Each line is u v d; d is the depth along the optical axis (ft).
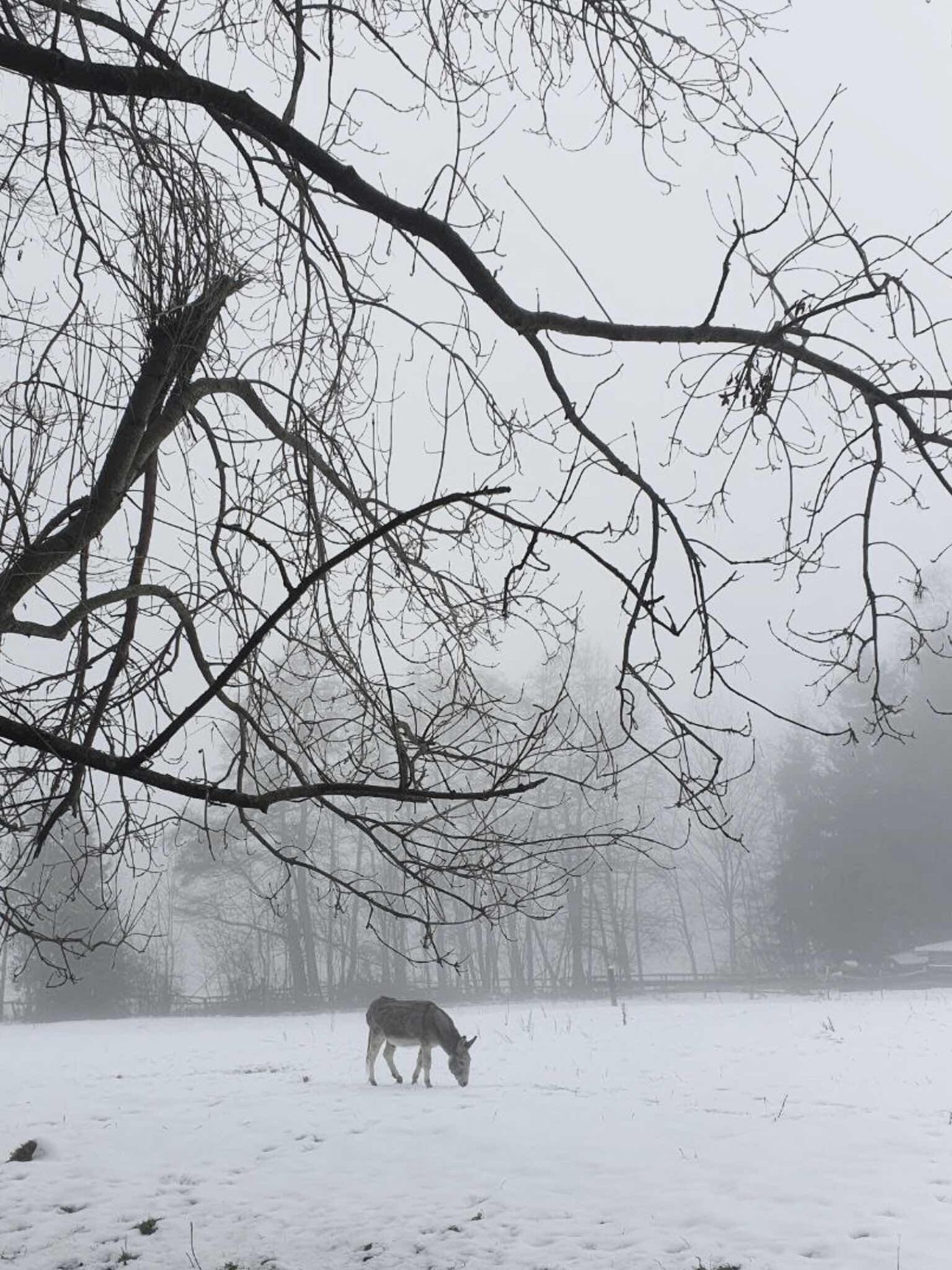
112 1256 27.86
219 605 18.12
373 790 11.94
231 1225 29.81
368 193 15.48
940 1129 36.63
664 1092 46.21
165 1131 41.45
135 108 16.22
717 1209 28.76
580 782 13.78
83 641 17.40
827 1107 41.50
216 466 19.10
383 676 17.03
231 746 18.42
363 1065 61.57
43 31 17.74
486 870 15.26
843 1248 25.40
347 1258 26.89
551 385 14.97
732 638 14.26
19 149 16.74
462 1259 26.30
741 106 16.34
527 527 10.98
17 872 17.53
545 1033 78.07
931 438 14.79
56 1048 86.89
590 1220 28.63
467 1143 37.01
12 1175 35.45
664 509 14.37
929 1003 96.53
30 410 16.75
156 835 17.57
